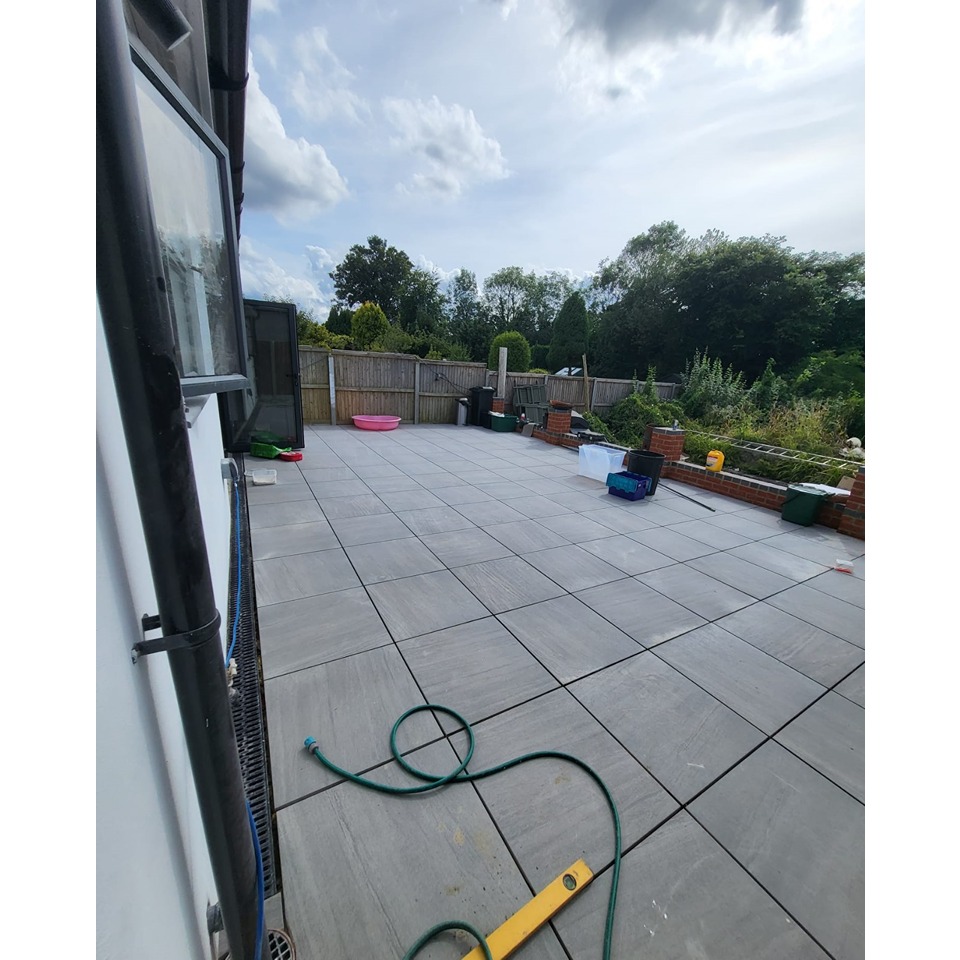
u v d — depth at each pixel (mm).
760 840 1388
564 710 1846
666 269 17438
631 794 1503
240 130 2428
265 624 2252
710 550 3693
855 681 2158
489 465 5977
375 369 8297
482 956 1050
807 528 4398
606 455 5520
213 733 659
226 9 1385
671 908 1192
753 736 1794
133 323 489
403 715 1739
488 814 1396
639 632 2443
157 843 658
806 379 10961
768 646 2404
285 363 5230
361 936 1082
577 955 1084
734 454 6566
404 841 1298
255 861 814
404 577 2822
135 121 478
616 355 18828
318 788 1434
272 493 4238
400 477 5078
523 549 3408
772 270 14266
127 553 598
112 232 464
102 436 535
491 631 2338
